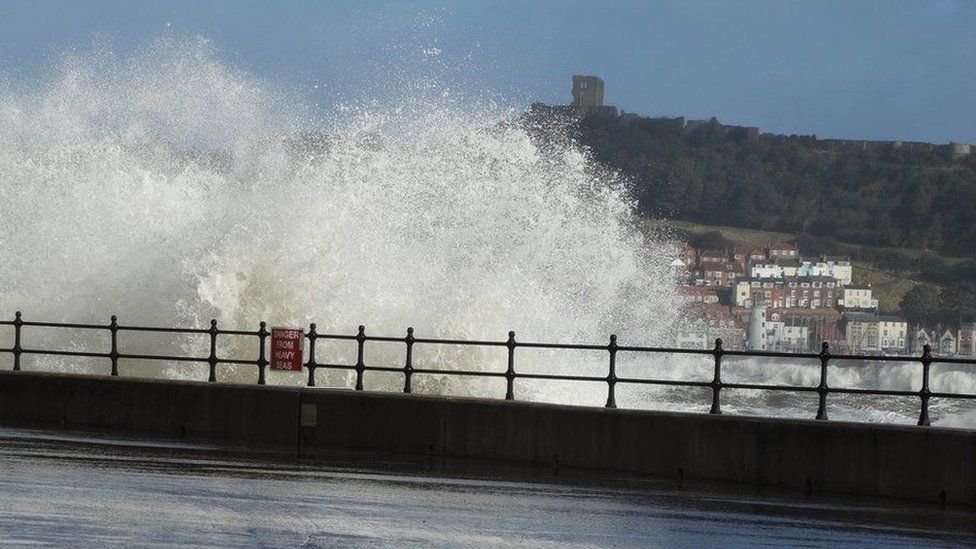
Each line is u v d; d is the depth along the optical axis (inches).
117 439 1889.8
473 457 1812.3
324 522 1255.5
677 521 1350.9
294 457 1769.2
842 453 1585.9
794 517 1403.8
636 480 1670.8
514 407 1792.6
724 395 4207.7
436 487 1541.6
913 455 1546.5
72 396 2027.6
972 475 1514.5
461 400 1822.1
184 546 1106.7
